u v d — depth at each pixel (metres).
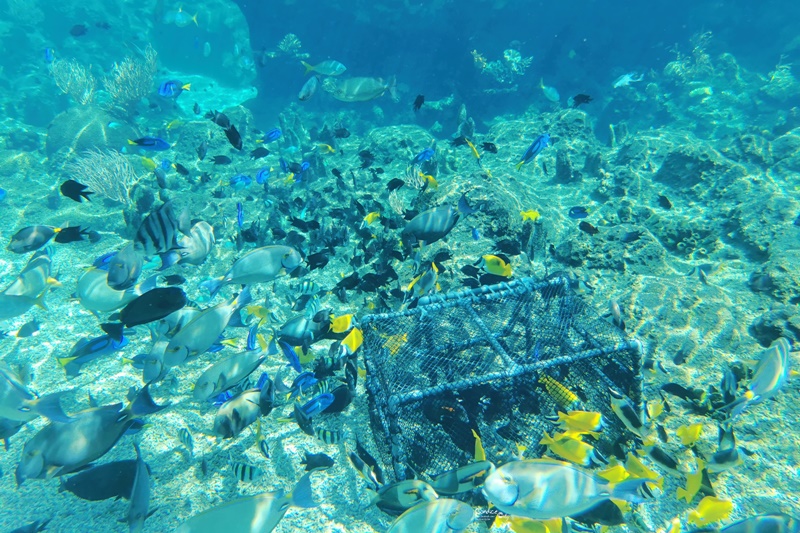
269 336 5.94
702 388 4.72
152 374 3.31
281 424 4.51
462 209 5.47
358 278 5.40
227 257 8.16
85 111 13.09
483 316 4.50
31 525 3.13
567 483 2.07
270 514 2.27
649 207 9.31
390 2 23.73
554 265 7.06
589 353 3.44
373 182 10.72
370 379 3.93
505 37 26.48
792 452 3.89
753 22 28.62
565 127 12.70
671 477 3.59
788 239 6.94
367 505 3.66
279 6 25.22
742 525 2.19
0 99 15.84
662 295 5.71
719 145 12.38
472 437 3.50
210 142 13.41
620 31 27.95
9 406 3.06
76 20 19.78
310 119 22.17
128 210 8.92
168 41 24.19
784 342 3.11
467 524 2.24
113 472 3.08
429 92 24.73
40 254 6.30
